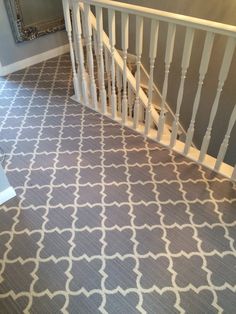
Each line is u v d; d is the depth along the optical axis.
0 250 1.61
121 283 1.44
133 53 3.42
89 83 2.73
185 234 1.65
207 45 1.56
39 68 3.52
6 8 3.08
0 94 3.00
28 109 2.75
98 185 1.96
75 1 2.09
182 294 1.40
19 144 2.34
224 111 3.00
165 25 2.95
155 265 1.51
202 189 1.90
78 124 2.54
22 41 3.35
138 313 1.33
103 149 2.26
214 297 1.38
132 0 3.09
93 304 1.37
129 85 2.55
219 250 1.57
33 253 1.58
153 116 2.71
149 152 2.21
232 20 2.50
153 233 1.66
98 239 1.64
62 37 3.77
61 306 1.37
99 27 2.09
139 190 1.92
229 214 1.75
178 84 3.22
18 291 1.43
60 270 1.50
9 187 1.86
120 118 2.57
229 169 2.00
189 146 2.10
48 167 2.12
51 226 1.71
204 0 2.58
